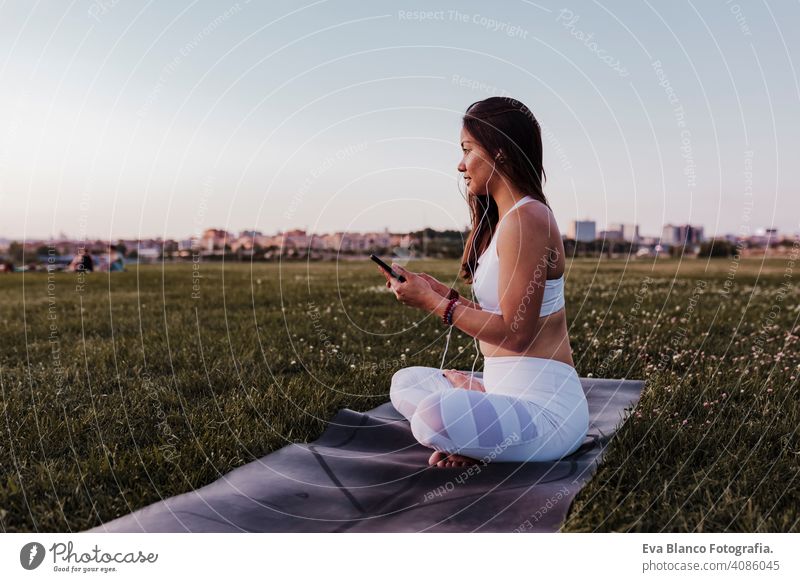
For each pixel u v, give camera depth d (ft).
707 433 9.61
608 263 49.55
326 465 9.14
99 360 15.38
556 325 8.89
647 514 7.45
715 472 8.43
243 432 10.39
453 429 8.38
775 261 51.85
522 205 8.49
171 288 31.63
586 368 14.92
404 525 7.49
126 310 24.12
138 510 7.91
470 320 8.60
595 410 11.43
